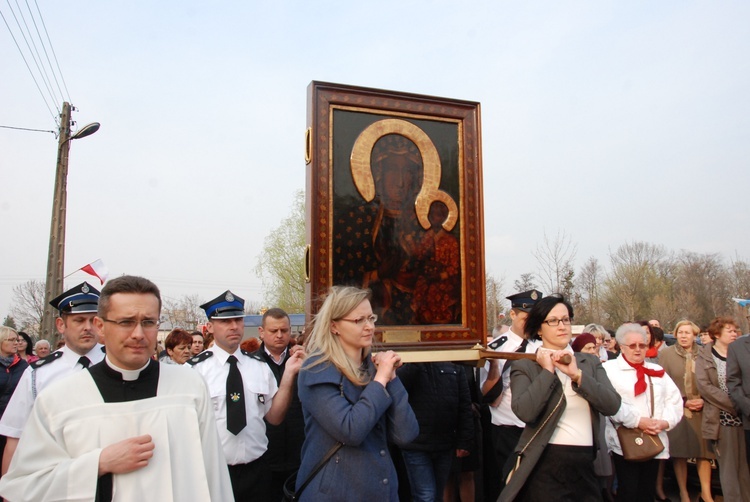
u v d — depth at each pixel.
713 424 6.50
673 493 7.57
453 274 4.60
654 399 4.95
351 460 3.07
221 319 4.66
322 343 3.26
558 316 4.24
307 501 3.09
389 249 4.41
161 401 2.65
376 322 4.32
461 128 4.74
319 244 4.20
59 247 13.79
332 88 4.35
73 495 2.32
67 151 14.09
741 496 6.34
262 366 4.80
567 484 3.98
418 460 5.07
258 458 4.50
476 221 4.71
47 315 13.55
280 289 31.52
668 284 40.38
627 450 4.73
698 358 6.71
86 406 2.52
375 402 3.04
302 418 5.18
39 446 2.44
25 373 4.30
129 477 2.45
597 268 33.72
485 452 6.32
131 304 2.57
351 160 4.36
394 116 4.54
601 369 4.30
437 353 4.20
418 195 4.54
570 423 4.04
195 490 2.62
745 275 44.59
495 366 5.71
